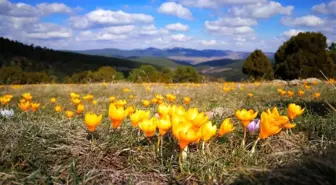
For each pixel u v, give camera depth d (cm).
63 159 244
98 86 1362
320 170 175
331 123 336
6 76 2744
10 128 283
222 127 240
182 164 230
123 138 286
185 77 3269
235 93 948
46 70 8181
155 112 483
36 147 246
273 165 225
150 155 261
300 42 3247
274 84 1344
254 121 293
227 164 240
